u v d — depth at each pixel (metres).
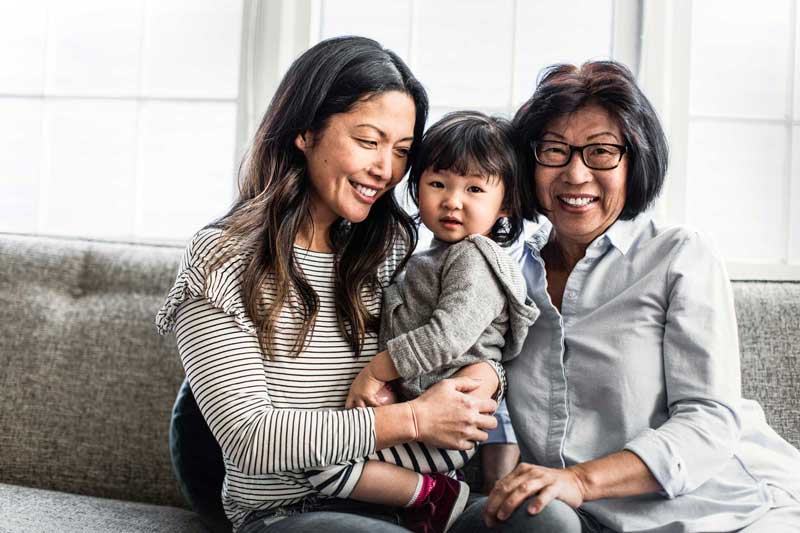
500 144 1.45
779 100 2.17
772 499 1.41
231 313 1.34
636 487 1.32
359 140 1.39
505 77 2.21
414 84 1.46
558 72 1.56
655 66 2.15
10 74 2.33
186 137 2.30
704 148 2.18
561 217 1.52
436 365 1.34
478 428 1.37
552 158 1.50
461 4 2.22
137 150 2.32
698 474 1.34
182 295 1.36
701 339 1.40
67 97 2.33
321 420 1.30
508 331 1.48
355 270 1.47
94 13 2.33
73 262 2.05
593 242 1.53
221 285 1.33
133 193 2.32
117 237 2.33
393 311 1.46
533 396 1.49
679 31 2.16
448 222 1.45
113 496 1.85
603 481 1.31
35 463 1.87
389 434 1.30
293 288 1.41
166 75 2.31
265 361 1.37
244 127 2.26
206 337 1.33
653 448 1.32
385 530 1.24
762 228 2.17
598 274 1.52
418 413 1.31
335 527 1.24
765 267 2.14
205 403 1.32
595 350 1.46
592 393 1.46
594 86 1.47
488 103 2.22
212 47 2.29
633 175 1.49
